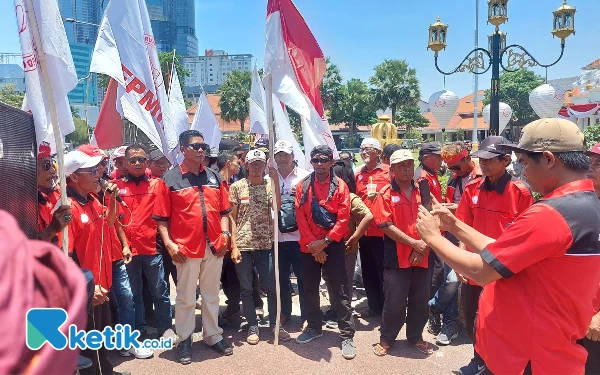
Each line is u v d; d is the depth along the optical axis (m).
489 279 1.98
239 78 44.94
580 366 2.00
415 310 4.13
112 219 3.93
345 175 5.40
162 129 4.63
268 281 4.68
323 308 5.39
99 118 5.91
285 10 4.19
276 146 5.13
